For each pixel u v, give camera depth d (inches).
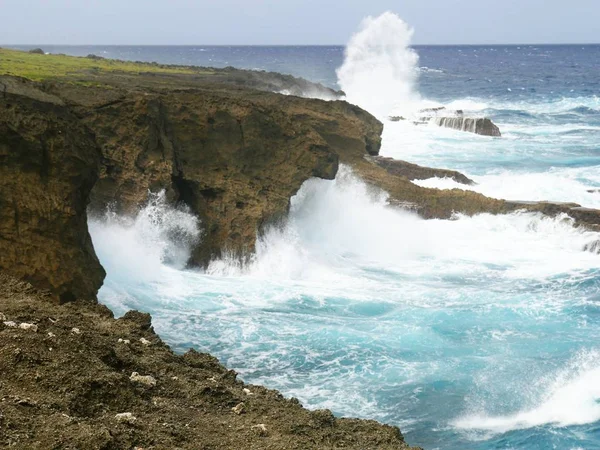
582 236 1159.6
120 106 958.4
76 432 356.5
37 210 698.8
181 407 438.3
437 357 703.7
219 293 875.4
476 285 957.2
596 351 720.3
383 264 1050.7
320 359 691.4
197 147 1023.6
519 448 561.6
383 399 622.5
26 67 1475.1
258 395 488.7
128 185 935.0
